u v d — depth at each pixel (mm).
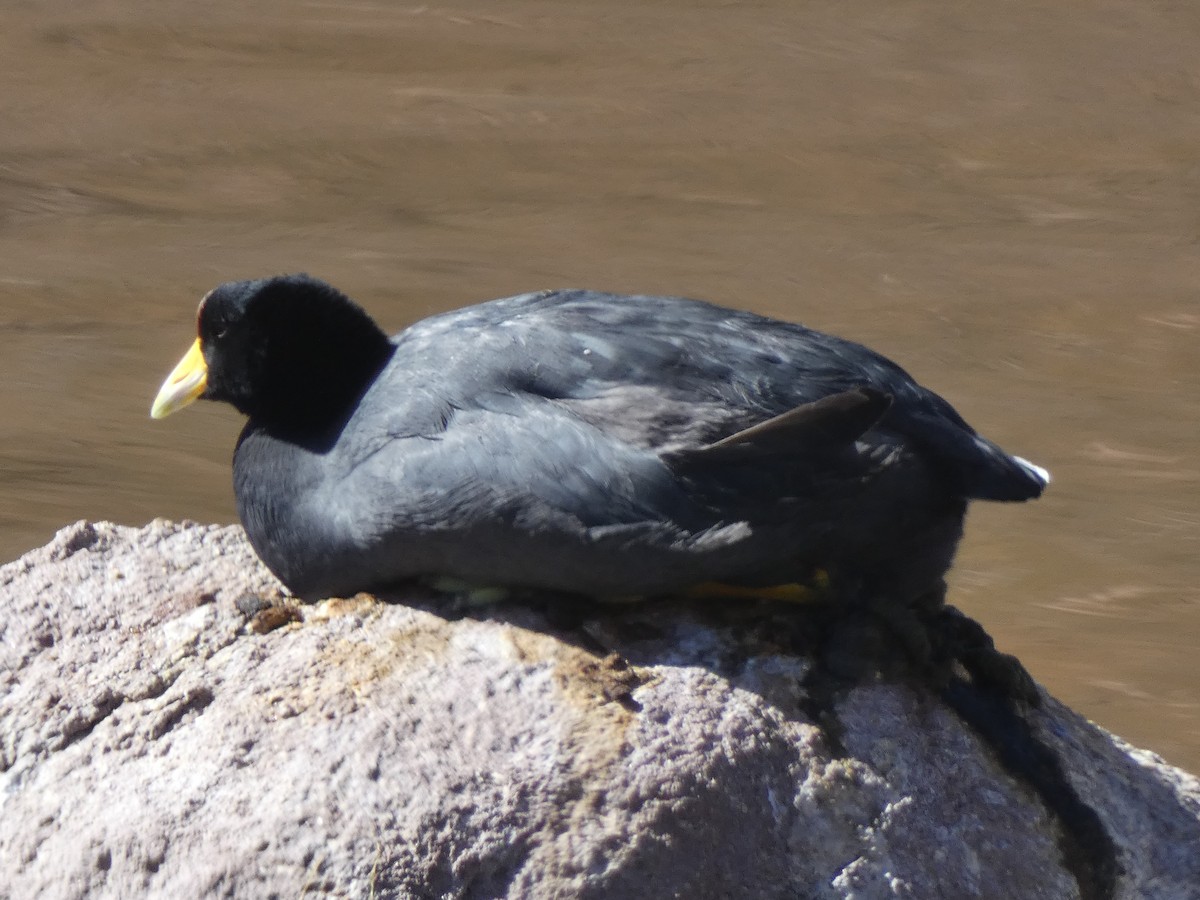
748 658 8117
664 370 8062
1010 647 13781
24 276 19734
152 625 8641
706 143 24891
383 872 7273
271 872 7328
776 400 8039
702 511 7676
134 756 7914
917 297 20078
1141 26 30750
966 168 24438
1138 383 18094
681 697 7828
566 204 22516
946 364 18422
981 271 20906
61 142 24016
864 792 7770
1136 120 26438
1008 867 7867
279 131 24672
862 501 7883
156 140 24203
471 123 25266
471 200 22562
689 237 21609
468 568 8023
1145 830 8438
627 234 21594
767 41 29484
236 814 7508
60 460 15891
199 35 28641
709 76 27656
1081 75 28344
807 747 7797
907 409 8180
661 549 7645
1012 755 8227
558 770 7480
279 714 7828
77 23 28938
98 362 17781
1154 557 15055
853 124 25953
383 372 8586
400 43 28656
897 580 8305
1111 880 8172
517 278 20078
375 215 21953
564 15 30484
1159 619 14148
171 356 17953
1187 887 8352
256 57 27719
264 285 8891
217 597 8836
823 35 29969
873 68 28406
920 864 7715
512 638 8031
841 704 8047
